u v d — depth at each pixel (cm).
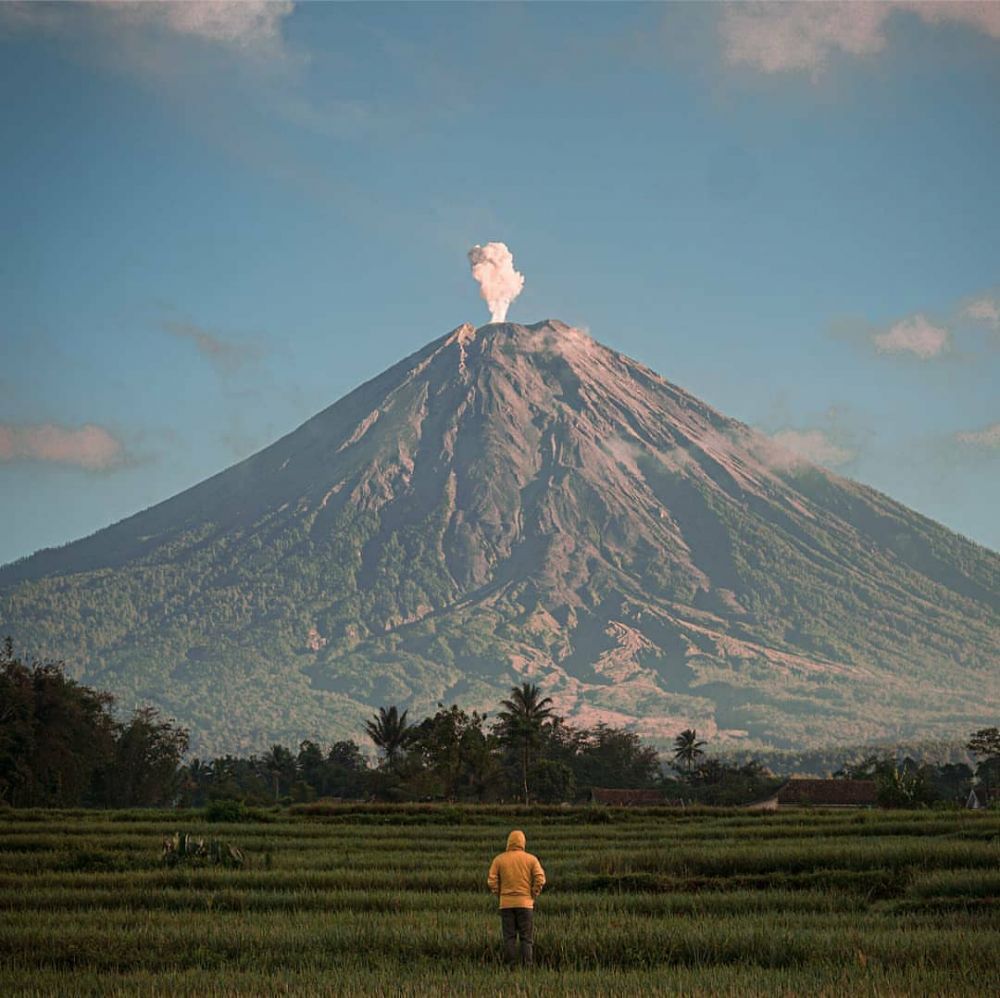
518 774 14938
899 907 3275
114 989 2311
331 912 3328
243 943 2759
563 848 5388
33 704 11731
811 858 4119
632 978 2331
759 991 2188
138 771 14262
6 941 2803
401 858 4831
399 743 15688
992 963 2433
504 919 2527
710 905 3375
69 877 3972
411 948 2684
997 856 4053
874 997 2138
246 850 5153
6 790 11106
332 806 8044
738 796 14775
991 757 18388
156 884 3916
